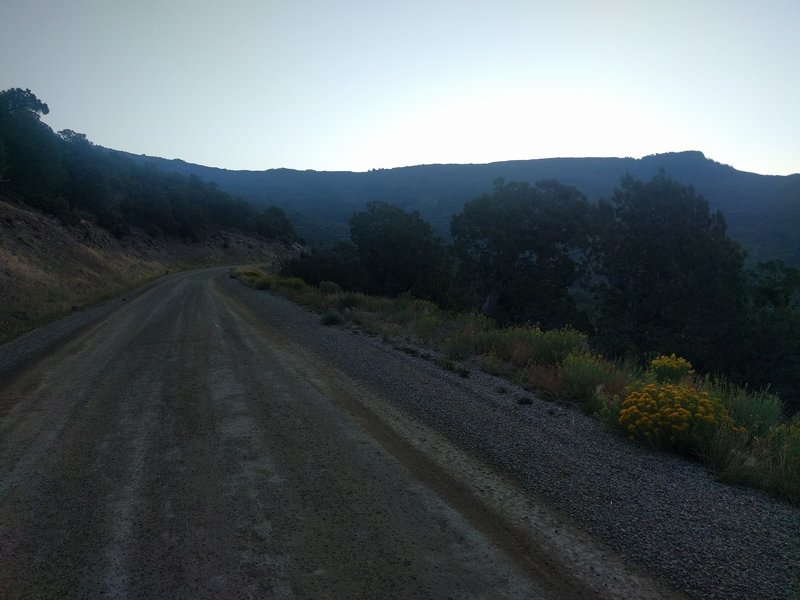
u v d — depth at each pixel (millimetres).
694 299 25859
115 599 2988
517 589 3105
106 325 16219
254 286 34750
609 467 5109
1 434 6027
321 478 4723
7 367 10047
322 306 21156
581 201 35125
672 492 4570
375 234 36188
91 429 6137
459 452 5398
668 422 5648
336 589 3086
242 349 11641
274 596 3018
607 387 7957
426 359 10750
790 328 23266
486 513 4074
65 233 39219
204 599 2988
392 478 4730
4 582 3160
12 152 40281
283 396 7605
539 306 34000
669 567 3367
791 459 5012
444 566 3342
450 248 37250
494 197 36188
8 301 19188
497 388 8344
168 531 3771
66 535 3725
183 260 73688
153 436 5867
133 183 83062
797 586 3180
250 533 3740
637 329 28109
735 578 3254
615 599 3031
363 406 7094
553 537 3723
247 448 5484
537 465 5078
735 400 6977
